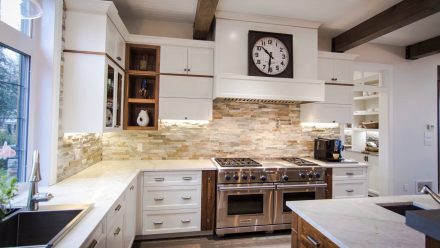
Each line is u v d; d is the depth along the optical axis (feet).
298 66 10.46
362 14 10.01
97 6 7.21
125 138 10.48
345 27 11.32
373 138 17.13
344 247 3.29
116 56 8.54
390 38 12.74
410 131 13.93
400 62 13.82
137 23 10.76
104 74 7.34
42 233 4.55
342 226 3.93
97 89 7.29
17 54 5.85
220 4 9.24
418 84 14.12
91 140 9.11
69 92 7.14
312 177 9.87
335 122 11.44
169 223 8.98
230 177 9.16
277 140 11.91
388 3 9.14
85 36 7.25
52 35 6.55
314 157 11.95
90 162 9.06
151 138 10.68
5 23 5.21
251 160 10.68
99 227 4.40
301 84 9.99
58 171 6.77
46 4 6.54
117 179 7.20
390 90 13.65
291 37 10.37
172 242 8.99
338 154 11.03
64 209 4.67
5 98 5.45
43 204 4.96
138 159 10.57
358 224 4.01
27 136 6.09
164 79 9.85
